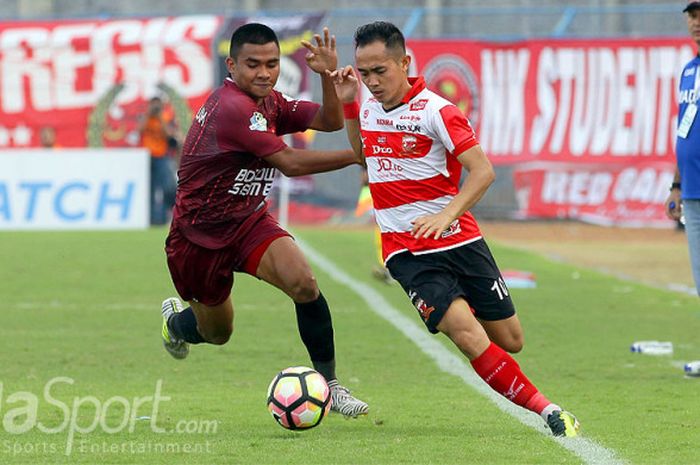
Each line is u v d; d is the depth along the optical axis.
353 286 50.00
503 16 107.06
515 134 85.12
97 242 69.94
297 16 85.75
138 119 86.50
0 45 86.44
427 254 22.53
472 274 22.70
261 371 30.34
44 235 75.00
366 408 23.50
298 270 23.64
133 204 80.94
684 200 30.06
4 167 79.81
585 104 84.69
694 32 29.30
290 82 84.56
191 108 85.88
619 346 35.16
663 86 84.12
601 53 84.38
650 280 56.16
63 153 80.25
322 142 86.19
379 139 22.66
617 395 27.02
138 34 86.38
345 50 86.88
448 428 23.02
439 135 21.97
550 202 85.56
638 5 104.38
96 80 86.50
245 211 24.09
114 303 44.44
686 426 23.16
